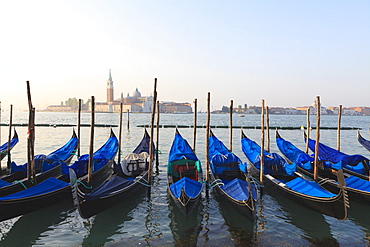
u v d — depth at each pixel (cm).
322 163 1541
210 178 1536
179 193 1111
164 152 2630
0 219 956
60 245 898
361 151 2841
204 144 3244
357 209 1178
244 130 5625
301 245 889
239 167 1431
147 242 913
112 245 895
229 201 1141
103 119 10712
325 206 1023
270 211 1167
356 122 10581
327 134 4822
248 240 920
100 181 1602
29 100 1260
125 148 2898
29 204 1023
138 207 1216
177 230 1001
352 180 1234
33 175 1270
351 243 906
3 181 1192
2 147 2131
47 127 5784
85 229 1009
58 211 1156
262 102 1372
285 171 1463
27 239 935
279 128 5947
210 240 922
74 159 2245
